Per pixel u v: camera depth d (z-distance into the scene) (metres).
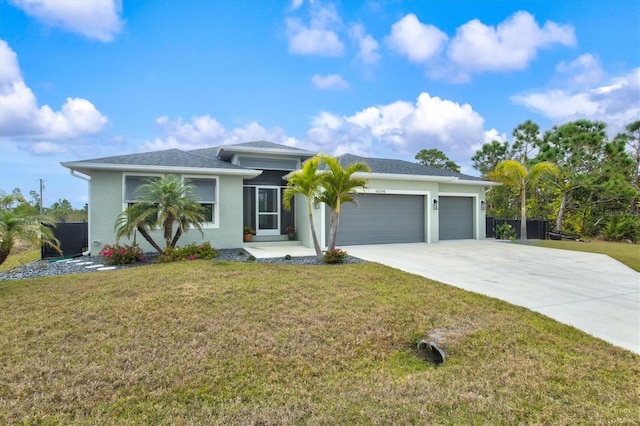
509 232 18.73
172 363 4.01
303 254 12.17
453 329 5.06
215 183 13.54
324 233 14.12
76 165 11.52
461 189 18.22
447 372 3.92
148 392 3.47
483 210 18.80
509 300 6.62
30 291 6.70
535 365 4.01
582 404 3.23
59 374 3.75
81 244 13.23
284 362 4.11
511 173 18.36
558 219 22.94
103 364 3.96
